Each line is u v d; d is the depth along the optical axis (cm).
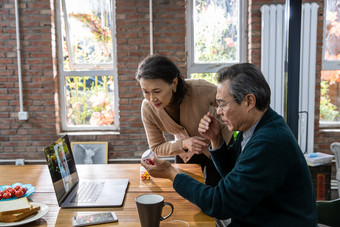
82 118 364
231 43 357
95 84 360
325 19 349
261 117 96
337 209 125
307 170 93
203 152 177
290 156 88
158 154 167
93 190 132
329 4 347
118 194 127
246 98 92
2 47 331
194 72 357
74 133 349
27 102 340
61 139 135
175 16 330
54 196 129
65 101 360
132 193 131
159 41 333
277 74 331
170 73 132
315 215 96
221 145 124
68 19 350
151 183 144
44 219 106
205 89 159
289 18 188
